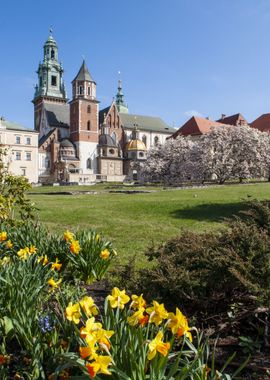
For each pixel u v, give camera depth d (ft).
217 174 184.14
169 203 71.00
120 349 8.90
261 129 317.63
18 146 300.20
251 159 185.06
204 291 14.49
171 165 228.63
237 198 78.38
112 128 363.97
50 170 334.65
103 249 22.80
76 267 21.26
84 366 8.39
